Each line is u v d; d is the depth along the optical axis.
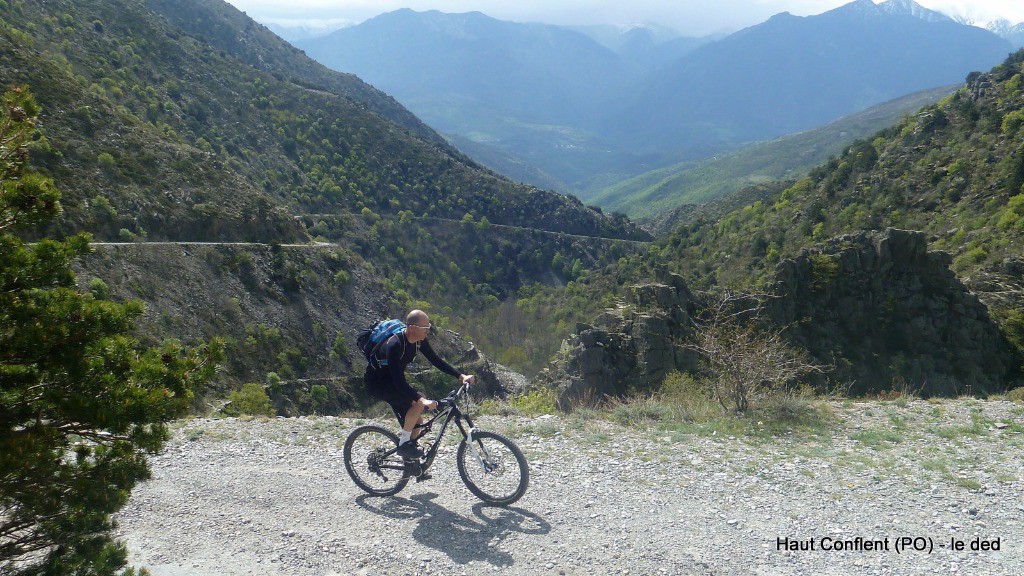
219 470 7.16
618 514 5.71
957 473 6.74
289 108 192.38
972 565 4.59
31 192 4.07
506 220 188.62
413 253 157.00
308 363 73.06
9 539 4.08
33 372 3.76
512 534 5.31
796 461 7.34
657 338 23.81
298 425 9.30
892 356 23.77
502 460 5.96
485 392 72.69
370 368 6.05
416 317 5.77
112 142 79.06
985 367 23.50
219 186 86.75
